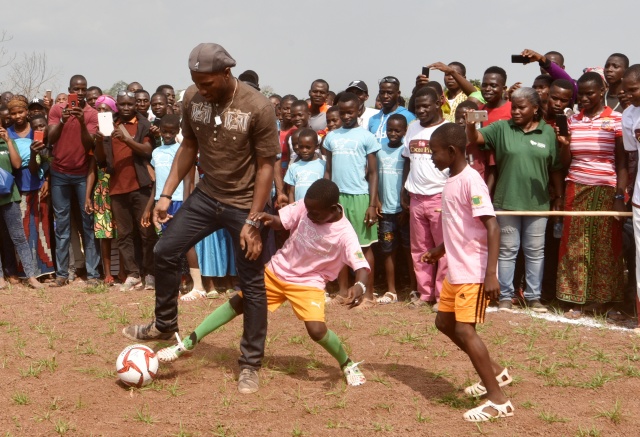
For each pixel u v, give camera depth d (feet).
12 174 29.14
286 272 17.46
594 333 21.68
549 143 24.02
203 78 15.80
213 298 27.09
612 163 23.45
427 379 17.83
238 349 20.33
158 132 28.50
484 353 15.24
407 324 22.76
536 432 14.64
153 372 17.25
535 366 18.78
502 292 24.63
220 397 16.71
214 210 17.34
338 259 17.20
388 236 26.71
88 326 22.81
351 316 23.90
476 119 23.12
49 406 16.16
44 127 30.35
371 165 25.95
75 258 31.04
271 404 16.28
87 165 29.17
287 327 22.50
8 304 25.86
